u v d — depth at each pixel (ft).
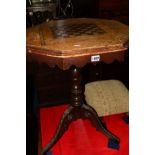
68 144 5.86
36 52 4.17
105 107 5.19
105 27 5.34
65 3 7.90
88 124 6.54
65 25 5.61
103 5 8.86
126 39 4.49
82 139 6.01
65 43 4.30
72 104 5.28
